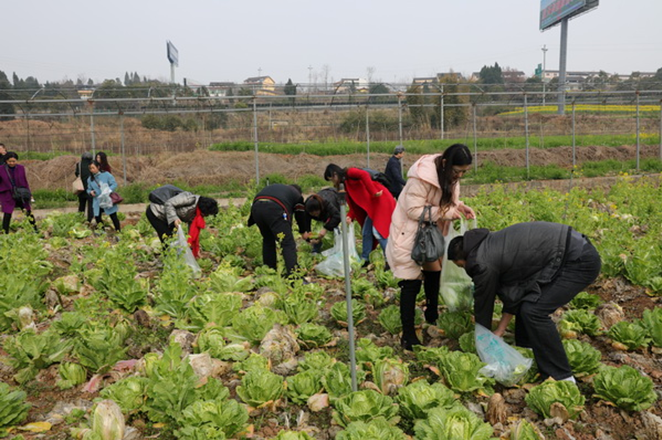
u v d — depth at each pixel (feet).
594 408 13.46
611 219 30.50
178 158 86.43
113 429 11.62
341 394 13.41
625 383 13.10
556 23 216.74
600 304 20.38
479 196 45.32
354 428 11.03
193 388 12.76
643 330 16.62
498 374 14.29
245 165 84.28
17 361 15.05
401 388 12.87
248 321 16.97
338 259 25.29
